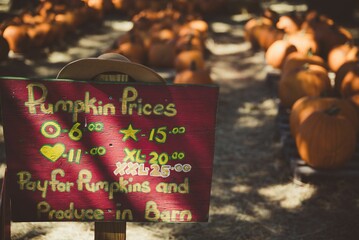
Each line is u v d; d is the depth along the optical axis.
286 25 10.70
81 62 2.29
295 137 5.14
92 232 3.98
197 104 2.33
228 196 4.71
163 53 8.42
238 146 5.89
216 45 11.52
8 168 2.34
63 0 12.70
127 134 2.35
